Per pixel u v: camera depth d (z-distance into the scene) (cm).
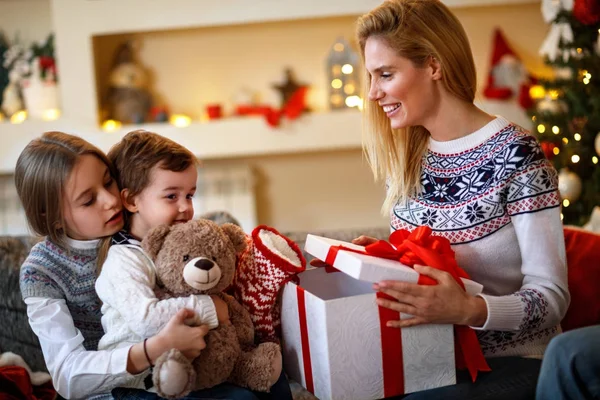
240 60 381
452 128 145
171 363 115
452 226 143
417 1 141
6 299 176
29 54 356
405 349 128
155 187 137
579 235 176
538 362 137
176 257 125
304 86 377
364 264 124
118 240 136
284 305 141
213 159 384
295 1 342
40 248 140
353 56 361
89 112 347
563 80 295
